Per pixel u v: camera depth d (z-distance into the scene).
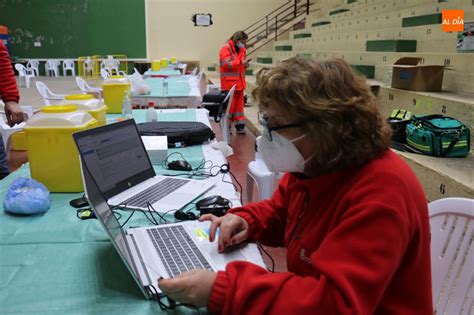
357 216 0.75
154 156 1.96
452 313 1.18
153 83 5.26
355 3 7.99
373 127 0.83
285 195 1.19
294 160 0.88
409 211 0.77
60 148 1.55
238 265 0.84
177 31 12.23
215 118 4.92
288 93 0.81
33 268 1.05
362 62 5.79
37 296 0.93
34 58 12.01
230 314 0.78
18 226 1.29
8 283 0.98
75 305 0.90
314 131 0.82
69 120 1.54
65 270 1.04
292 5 12.20
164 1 12.00
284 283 0.78
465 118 3.08
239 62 5.54
